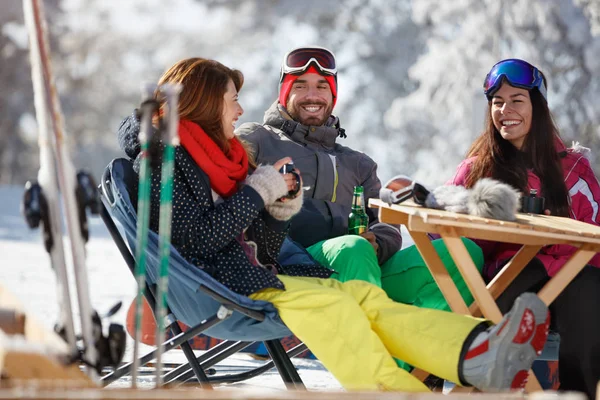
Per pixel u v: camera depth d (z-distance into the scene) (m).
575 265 8.09
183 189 8.09
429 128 65.38
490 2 50.09
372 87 72.75
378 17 73.75
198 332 7.90
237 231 8.09
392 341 7.61
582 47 48.75
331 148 11.13
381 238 10.10
